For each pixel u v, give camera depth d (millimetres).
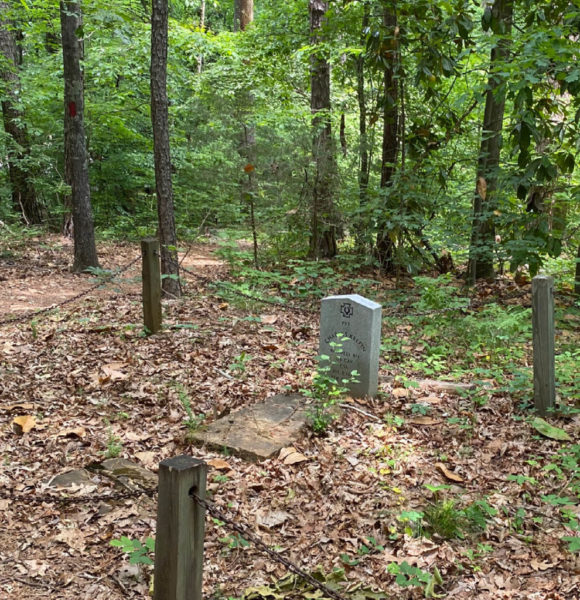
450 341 8008
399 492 4461
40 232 16375
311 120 13461
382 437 5316
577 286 10273
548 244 9273
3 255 13656
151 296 7922
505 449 5102
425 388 6469
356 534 3979
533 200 9305
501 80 8719
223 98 12742
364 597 3383
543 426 5398
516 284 10945
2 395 6133
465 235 10898
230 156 12758
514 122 9367
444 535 4004
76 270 12438
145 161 18578
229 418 5543
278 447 5012
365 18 11867
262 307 9641
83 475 4633
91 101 17078
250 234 13406
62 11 11594
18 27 17828
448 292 9211
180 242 16781
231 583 3535
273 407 5785
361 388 6141
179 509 2543
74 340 7789
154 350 7438
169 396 6168
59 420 5637
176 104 20391
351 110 15297
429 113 11523
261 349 7613
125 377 6598
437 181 11039
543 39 7828
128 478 4602
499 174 9656
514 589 3488
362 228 12352
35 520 4074
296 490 4496
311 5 13797
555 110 8953
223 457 4961
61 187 16156
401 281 11750
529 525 4117
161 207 9805
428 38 9750
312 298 10375
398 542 3893
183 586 2625
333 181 12602
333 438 5273
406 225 10523
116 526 4012
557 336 8164
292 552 3818
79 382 6512
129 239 17578
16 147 16625
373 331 6059
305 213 12906
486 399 6043
